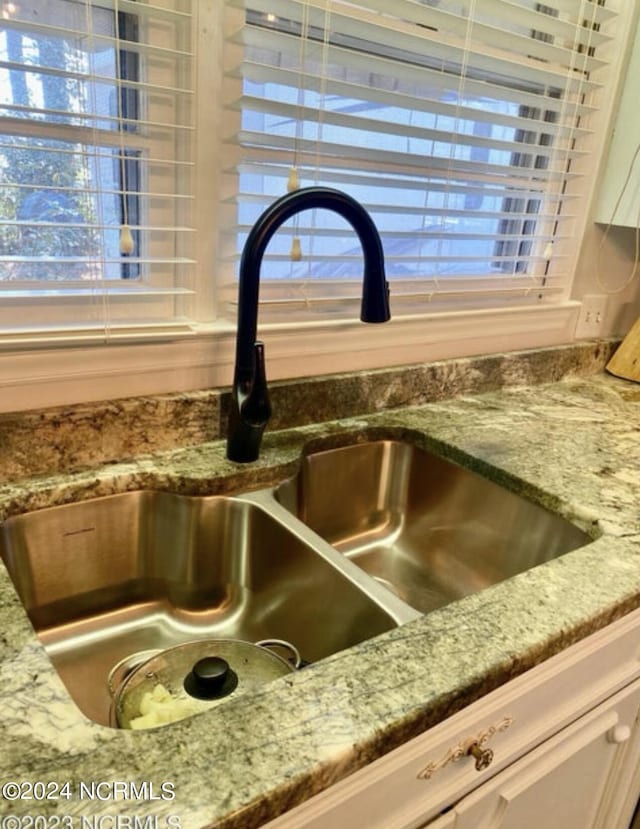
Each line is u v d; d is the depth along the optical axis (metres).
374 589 0.77
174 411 1.01
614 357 1.69
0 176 0.85
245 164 1.00
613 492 0.99
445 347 1.40
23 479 0.89
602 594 0.72
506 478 1.05
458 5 1.15
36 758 0.47
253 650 0.79
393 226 1.26
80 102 0.87
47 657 0.58
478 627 0.65
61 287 0.92
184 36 0.91
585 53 1.35
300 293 1.18
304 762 0.48
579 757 0.84
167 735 0.49
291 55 1.01
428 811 0.64
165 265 1.03
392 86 1.17
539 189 1.45
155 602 0.98
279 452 1.06
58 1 0.83
